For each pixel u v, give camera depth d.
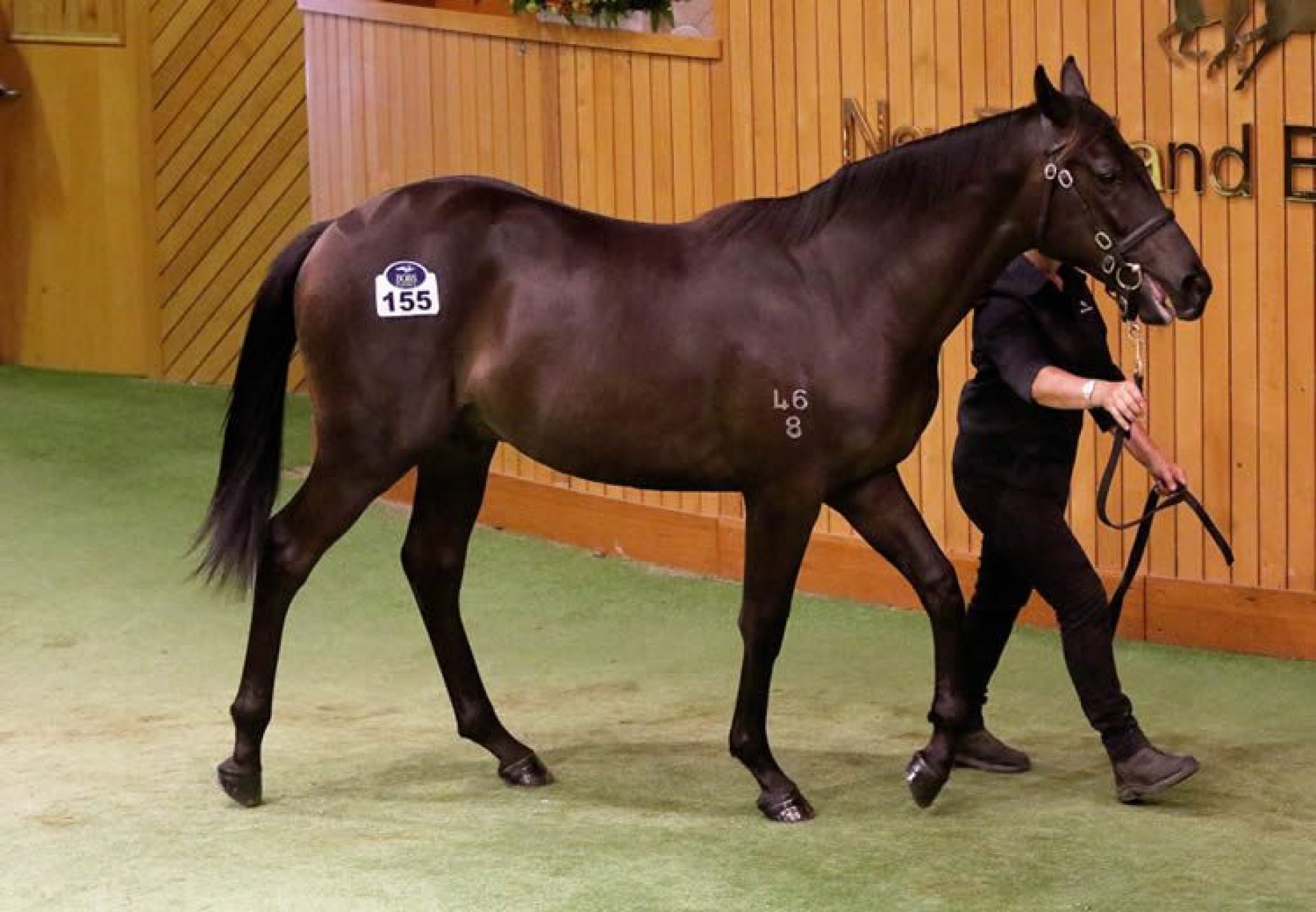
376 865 6.83
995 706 9.04
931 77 10.30
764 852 6.98
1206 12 9.43
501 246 7.48
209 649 10.06
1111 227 7.03
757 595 7.37
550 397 7.39
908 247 7.20
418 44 12.56
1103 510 7.39
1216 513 9.78
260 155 15.05
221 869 6.80
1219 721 8.77
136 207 15.36
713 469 7.38
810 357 7.20
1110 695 7.48
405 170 12.82
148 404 14.80
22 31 15.30
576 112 11.75
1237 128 9.47
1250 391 9.62
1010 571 7.85
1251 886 6.62
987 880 6.68
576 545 12.02
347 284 7.48
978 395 7.67
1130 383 7.07
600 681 9.54
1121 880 6.68
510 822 7.34
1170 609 9.92
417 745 8.48
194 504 12.55
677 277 7.36
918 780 7.32
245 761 7.51
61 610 10.62
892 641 10.16
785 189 10.93
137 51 15.13
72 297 15.59
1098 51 9.79
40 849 7.04
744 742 7.39
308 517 7.61
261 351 7.65
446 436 7.61
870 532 7.44
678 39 11.17
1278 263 9.46
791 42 10.77
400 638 10.37
